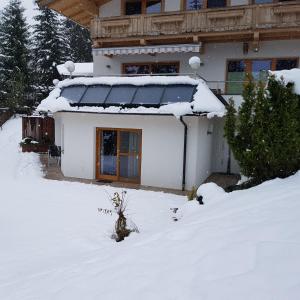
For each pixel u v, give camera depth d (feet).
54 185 43.52
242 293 9.05
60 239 24.25
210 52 59.47
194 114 40.37
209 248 13.21
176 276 11.26
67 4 64.80
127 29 59.67
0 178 47.60
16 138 87.25
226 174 51.90
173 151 43.21
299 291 8.54
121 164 47.14
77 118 48.29
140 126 44.70
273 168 27.20
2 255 21.40
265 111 27.02
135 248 16.30
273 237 12.75
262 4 51.72
